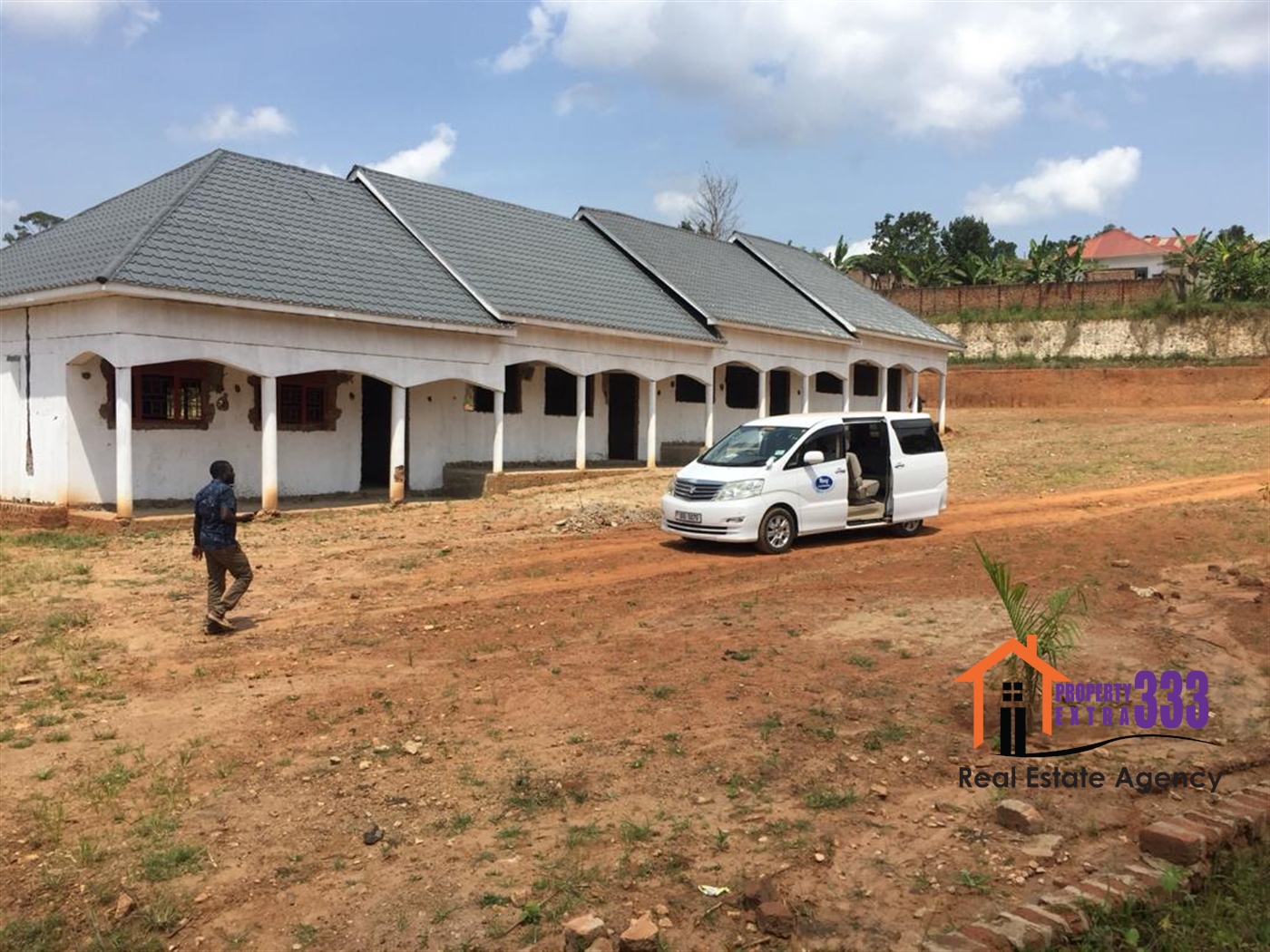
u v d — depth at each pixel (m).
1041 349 50.81
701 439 28.34
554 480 21.42
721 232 52.06
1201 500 17.52
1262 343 46.47
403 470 18.47
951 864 4.71
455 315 19.00
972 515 16.94
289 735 6.47
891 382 35.78
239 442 18.12
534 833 5.06
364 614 9.90
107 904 4.44
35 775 5.86
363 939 4.14
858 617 9.52
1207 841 4.79
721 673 7.71
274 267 17.03
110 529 14.76
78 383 15.96
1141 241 76.88
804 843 4.91
